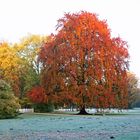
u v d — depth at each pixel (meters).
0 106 49.00
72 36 60.31
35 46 79.06
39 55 63.31
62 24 62.78
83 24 61.19
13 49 79.56
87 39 59.91
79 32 60.09
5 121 41.19
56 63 59.91
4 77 77.31
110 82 59.72
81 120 42.25
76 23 61.22
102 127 29.69
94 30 61.03
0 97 49.97
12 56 78.62
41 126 31.58
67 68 59.16
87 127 29.83
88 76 58.97
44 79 61.44
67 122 37.94
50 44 61.81
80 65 59.59
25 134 23.14
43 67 62.25
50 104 67.62
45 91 61.25
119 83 61.34
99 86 59.09
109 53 60.69
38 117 51.16
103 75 59.81
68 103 60.34
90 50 59.66
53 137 21.00
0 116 48.94
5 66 77.75
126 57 62.56
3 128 29.14
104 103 59.56
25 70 78.31
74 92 58.91
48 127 30.16
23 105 78.25
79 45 59.62
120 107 62.44
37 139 19.91
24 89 77.25
